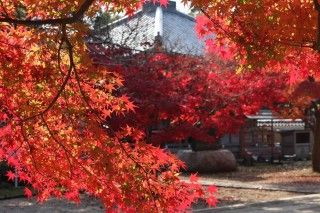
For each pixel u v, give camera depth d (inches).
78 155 173.0
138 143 171.2
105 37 490.3
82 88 173.5
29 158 180.2
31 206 517.3
